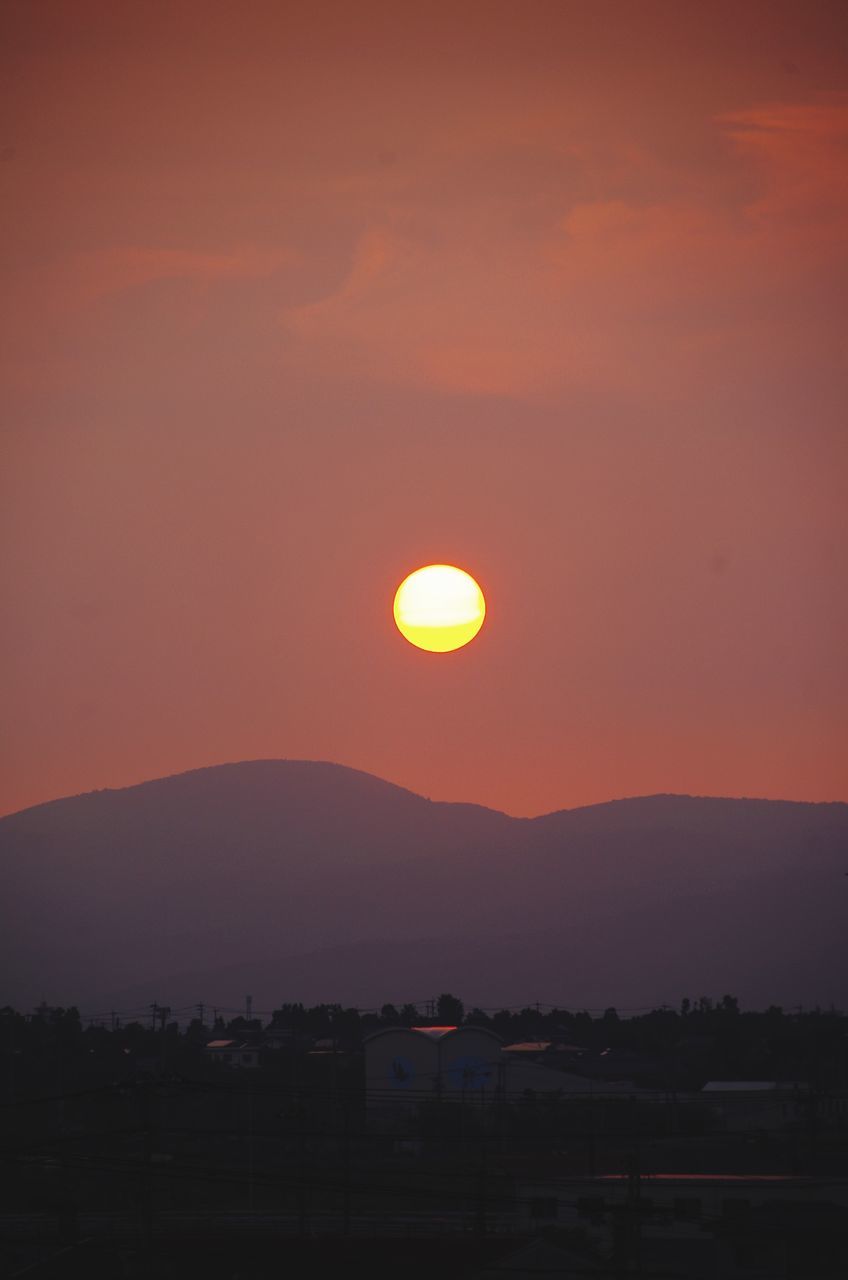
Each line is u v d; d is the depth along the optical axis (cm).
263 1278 14538
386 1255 14525
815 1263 15000
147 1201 13900
